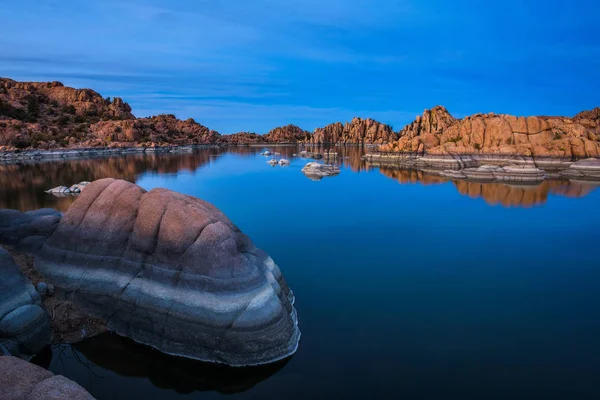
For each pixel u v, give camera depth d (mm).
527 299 19328
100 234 16438
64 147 117750
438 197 49250
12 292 13453
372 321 16781
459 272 22984
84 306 15320
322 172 75062
